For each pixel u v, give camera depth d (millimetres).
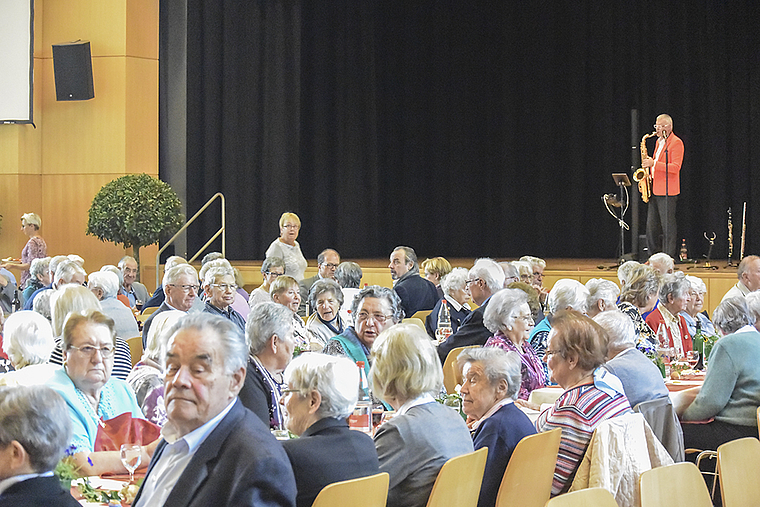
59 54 12555
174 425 2352
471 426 3715
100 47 12797
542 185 15492
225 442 2277
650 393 4266
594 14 15086
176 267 5949
